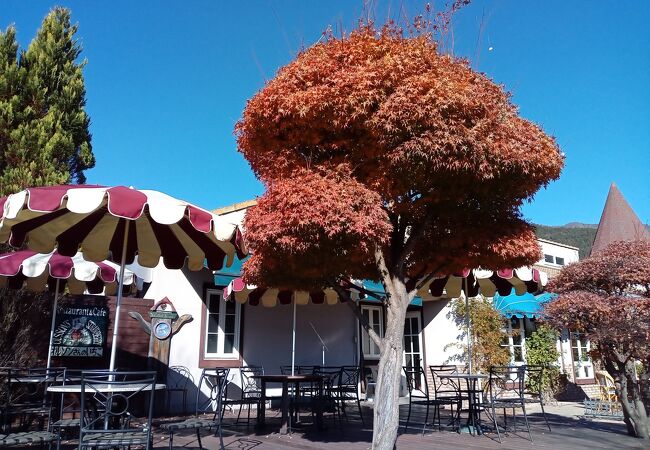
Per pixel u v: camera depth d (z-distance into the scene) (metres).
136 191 5.49
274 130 5.92
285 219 5.03
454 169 5.12
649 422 9.02
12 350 8.38
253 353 12.58
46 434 5.36
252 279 6.63
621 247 9.37
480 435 8.71
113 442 4.85
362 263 6.34
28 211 6.13
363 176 5.72
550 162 5.61
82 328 10.22
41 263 7.87
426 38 5.82
